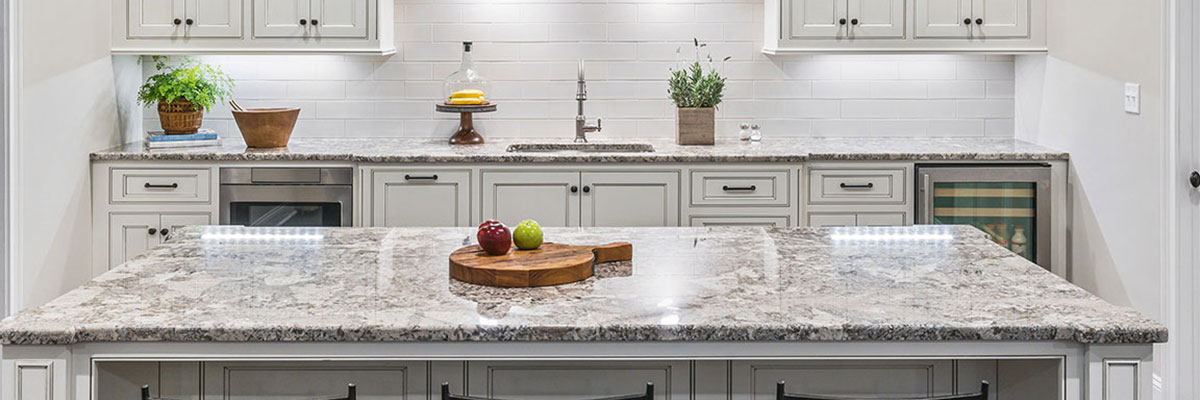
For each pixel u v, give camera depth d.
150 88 5.10
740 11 5.49
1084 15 4.66
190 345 2.03
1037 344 2.03
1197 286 3.93
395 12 5.47
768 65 5.52
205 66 5.37
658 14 5.49
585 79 5.52
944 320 2.04
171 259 2.65
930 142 5.38
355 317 2.08
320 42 5.06
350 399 2.09
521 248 2.60
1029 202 4.86
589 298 2.24
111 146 5.09
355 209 4.83
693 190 4.80
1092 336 1.99
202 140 5.14
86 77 4.81
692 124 5.23
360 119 5.54
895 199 4.85
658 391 2.29
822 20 5.08
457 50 5.51
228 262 2.62
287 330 2.01
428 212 4.82
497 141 5.48
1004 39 5.11
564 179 4.80
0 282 4.26
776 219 4.83
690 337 2.02
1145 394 2.01
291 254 2.73
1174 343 3.99
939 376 2.30
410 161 4.79
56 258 4.58
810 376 2.30
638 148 5.33
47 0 4.47
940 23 5.09
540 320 2.05
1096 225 4.59
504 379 2.28
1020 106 5.47
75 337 1.99
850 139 5.53
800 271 2.51
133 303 2.19
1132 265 4.27
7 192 4.25
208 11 5.03
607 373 2.28
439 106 5.25
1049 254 4.88
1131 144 4.23
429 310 2.13
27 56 4.32
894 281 2.40
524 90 5.52
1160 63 3.96
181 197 4.83
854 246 2.84
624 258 2.65
